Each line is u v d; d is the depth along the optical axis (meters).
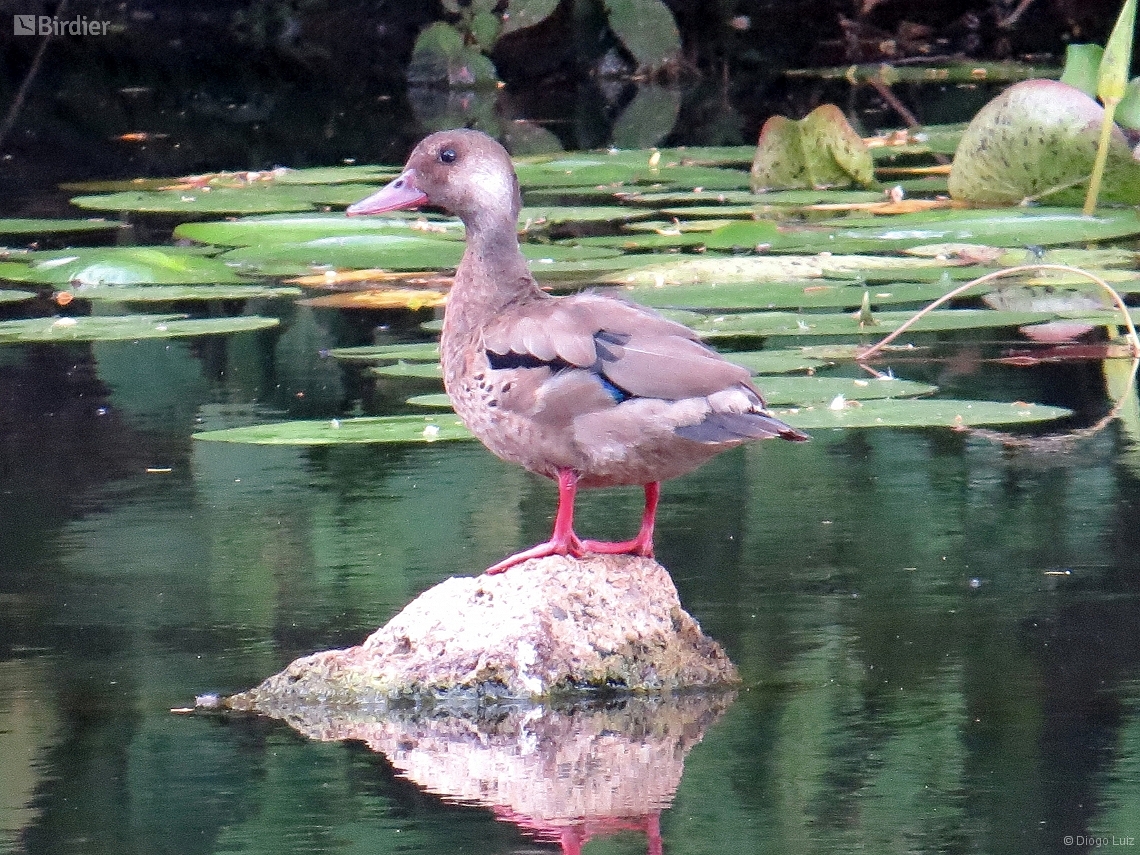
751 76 33.81
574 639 7.96
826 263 17.03
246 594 9.13
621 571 8.18
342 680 7.95
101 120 29.62
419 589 9.09
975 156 20.47
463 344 8.38
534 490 10.98
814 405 12.12
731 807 6.73
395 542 9.91
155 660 8.30
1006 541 9.82
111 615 8.90
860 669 8.12
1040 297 16.20
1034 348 14.49
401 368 13.08
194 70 34.53
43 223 19.30
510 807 6.77
